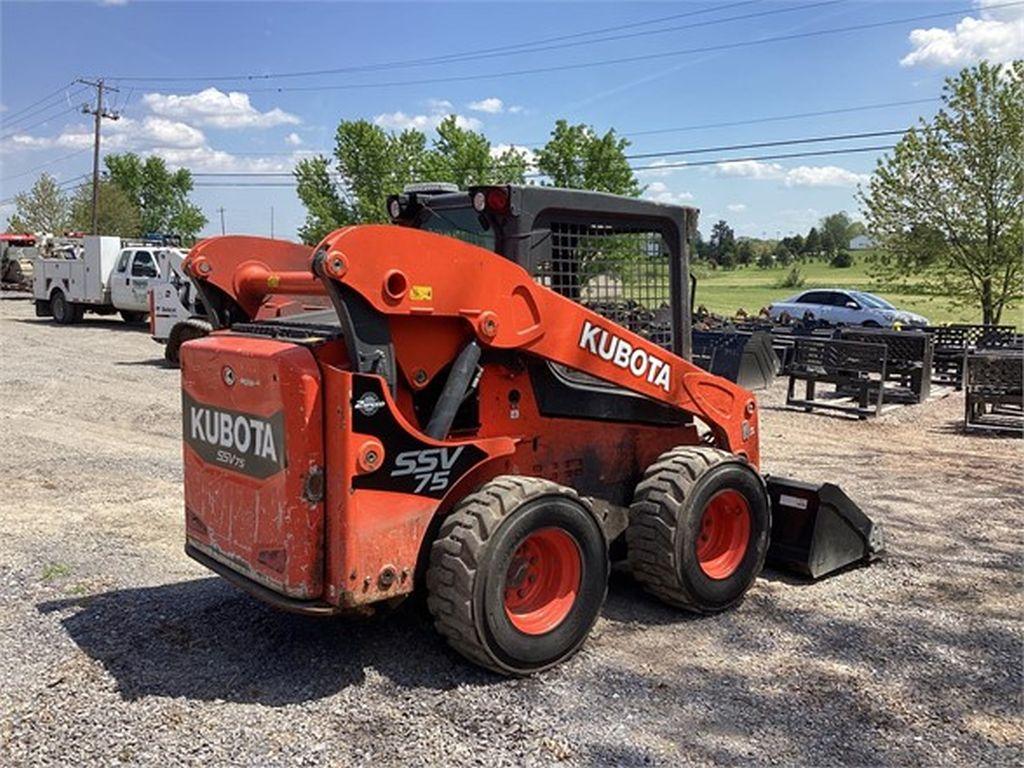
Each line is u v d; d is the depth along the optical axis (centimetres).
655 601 507
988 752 352
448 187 496
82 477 810
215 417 411
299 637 448
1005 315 2505
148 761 335
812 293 2809
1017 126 2222
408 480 385
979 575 563
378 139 3197
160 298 1602
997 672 423
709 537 498
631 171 2723
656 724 368
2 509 699
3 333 2125
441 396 402
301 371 366
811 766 339
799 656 438
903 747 355
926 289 2491
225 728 359
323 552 375
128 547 604
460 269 395
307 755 340
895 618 489
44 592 515
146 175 7612
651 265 506
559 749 346
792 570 557
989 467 913
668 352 495
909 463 931
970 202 2312
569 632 417
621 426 495
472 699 385
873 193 2455
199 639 446
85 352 1778
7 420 1084
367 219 3161
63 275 2391
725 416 527
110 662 420
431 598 390
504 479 408
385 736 354
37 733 353
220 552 416
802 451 992
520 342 422
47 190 6575
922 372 1366
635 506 474
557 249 457
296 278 454
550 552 420
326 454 371
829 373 1271
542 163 2722
